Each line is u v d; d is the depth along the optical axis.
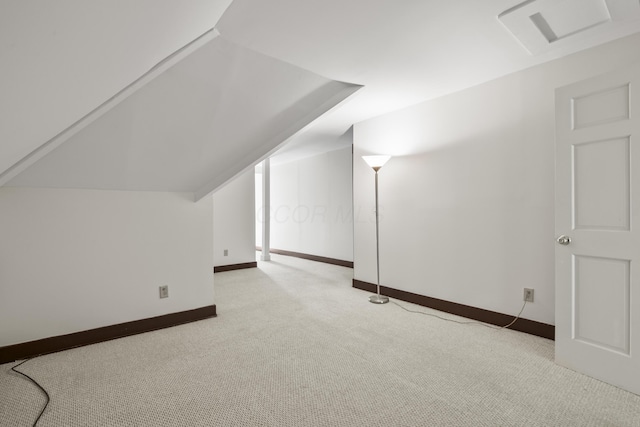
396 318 3.05
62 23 0.80
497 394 1.80
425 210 3.42
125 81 1.51
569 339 2.07
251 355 2.29
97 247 2.57
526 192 2.66
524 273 2.68
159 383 1.92
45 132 1.56
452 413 1.63
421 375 2.00
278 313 3.22
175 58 1.65
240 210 5.66
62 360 2.22
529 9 1.79
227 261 5.51
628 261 1.80
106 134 2.05
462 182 3.09
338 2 1.65
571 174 2.04
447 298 3.23
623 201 1.82
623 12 1.86
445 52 2.29
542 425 1.54
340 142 5.44
